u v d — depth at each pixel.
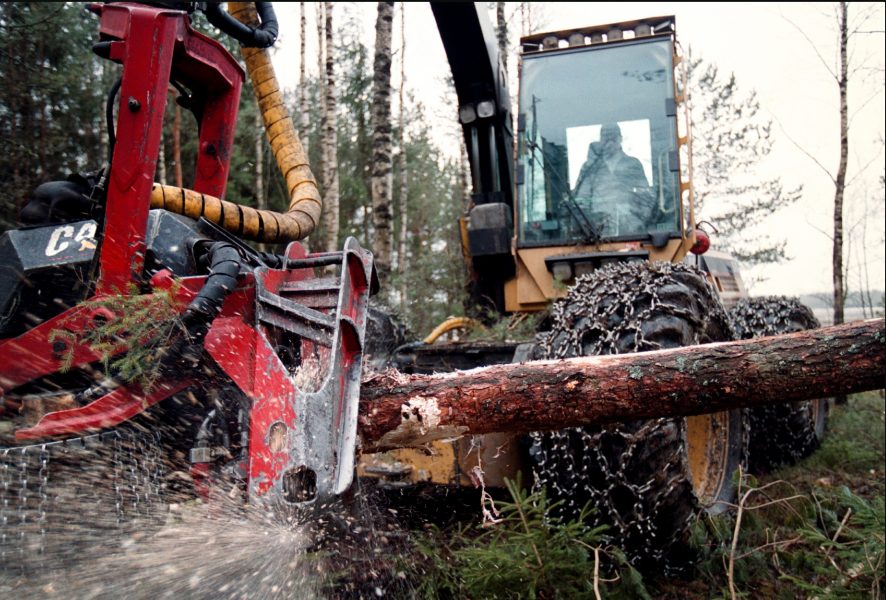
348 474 2.20
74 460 2.24
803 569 3.18
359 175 14.78
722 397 2.39
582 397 2.44
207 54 3.19
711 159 14.03
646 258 4.57
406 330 4.69
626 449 2.71
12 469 2.14
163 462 2.41
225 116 3.42
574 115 5.10
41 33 5.93
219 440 2.51
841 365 2.31
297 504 2.09
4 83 5.57
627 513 2.79
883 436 5.56
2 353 2.55
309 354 2.44
